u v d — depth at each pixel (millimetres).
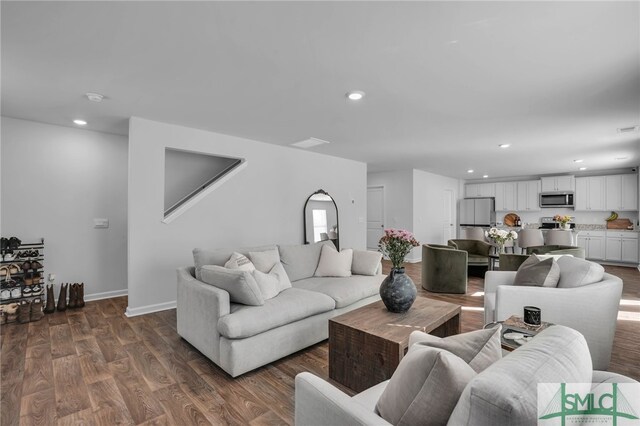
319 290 3039
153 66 2256
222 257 2953
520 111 3186
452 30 1814
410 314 2334
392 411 952
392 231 2453
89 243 4023
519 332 1762
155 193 3555
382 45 1982
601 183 7094
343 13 1662
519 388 672
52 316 3414
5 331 2975
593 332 2121
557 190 7633
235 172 4250
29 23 1733
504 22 1732
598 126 3684
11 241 3365
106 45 1973
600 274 2275
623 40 1896
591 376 895
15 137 3531
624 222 6980
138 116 3396
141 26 1774
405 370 936
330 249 3770
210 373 2254
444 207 8508
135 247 3426
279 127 3814
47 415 1773
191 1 1562
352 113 3277
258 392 2031
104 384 2094
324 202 5453
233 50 2041
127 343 2734
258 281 2615
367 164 6547
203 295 2408
